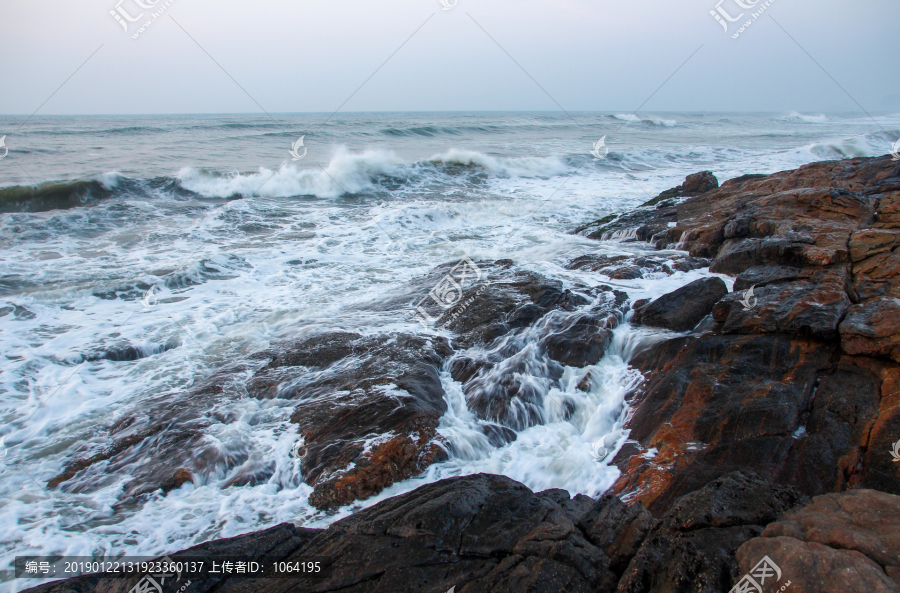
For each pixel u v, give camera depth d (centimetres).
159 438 498
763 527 263
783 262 675
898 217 727
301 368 618
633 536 281
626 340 614
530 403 545
